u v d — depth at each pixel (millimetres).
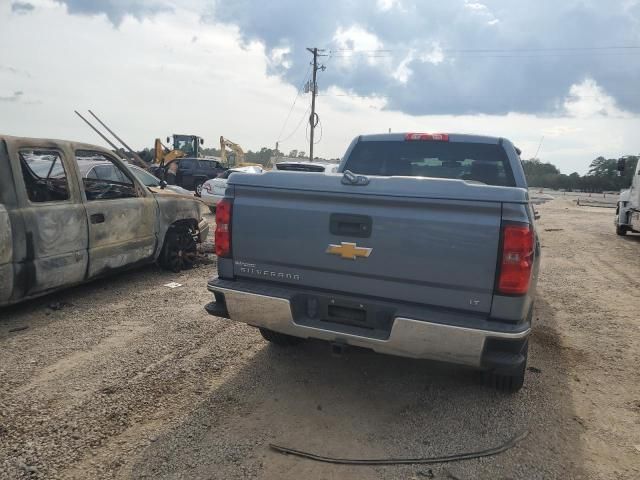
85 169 6066
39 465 2789
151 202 6832
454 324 2893
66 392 3635
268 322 3486
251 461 2893
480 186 2898
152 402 3543
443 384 3971
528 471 2895
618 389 4016
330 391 3807
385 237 3098
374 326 3219
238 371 4102
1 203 4805
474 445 3131
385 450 3053
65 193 5523
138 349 4480
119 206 6199
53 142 5465
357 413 3490
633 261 10188
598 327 5629
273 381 3938
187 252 7758
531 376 4203
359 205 3182
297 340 4539
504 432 3297
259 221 3498
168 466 2824
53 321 5152
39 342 4570
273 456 2951
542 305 6547
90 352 4379
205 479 2723
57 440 3033
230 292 3518
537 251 3307
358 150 5168
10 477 2676
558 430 3352
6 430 3115
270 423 3318
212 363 4238
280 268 3480
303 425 3307
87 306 5684
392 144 5035
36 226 5059
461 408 3600
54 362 4145
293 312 3375
